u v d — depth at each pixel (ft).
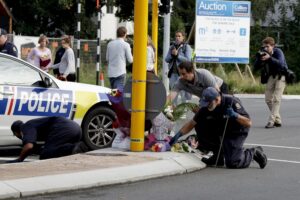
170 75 158.30
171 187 87.25
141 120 105.09
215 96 98.48
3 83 111.14
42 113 114.11
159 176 93.40
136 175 91.30
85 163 95.86
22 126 104.27
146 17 103.65
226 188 87.20
